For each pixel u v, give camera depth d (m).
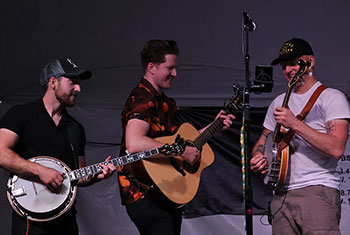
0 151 4.06
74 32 6.38
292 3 6.21
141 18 6.35
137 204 4.49
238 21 6.30
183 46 6.44
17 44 6.39
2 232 6.56
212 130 4.99
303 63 4.16
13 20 6.32
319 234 4.07
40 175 4.11
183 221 6.75
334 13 6.19
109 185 6.88
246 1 6.26
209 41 6.40
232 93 6.61
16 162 4.06
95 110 6.80
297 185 4.26
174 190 4.50
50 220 4.24
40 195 4.18
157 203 4.50
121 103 6.73
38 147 4.33
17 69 6.47
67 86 4.46
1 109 6.52
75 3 6.30
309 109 4.30
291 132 4.32
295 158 4.31
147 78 4.69
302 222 4.20
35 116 4.38
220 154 6.76
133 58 6.50
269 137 4.65
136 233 6.80
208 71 6.54
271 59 6.38
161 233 4.45
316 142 4.02
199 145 4.89
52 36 6.39
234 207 6.65
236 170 6.71
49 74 4.48
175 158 4.66
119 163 4.35
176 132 4.85
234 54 6.42
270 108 4.81
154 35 6.42
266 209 6.62
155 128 4.62
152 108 4.54
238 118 6.74
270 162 4.48
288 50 4.41
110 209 6.83
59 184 4.17
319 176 4.20
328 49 6.28
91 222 6.80
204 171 6.74
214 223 6.75
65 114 4.60
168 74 4.64
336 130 4.10
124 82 6.64
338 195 4.24
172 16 6.34
